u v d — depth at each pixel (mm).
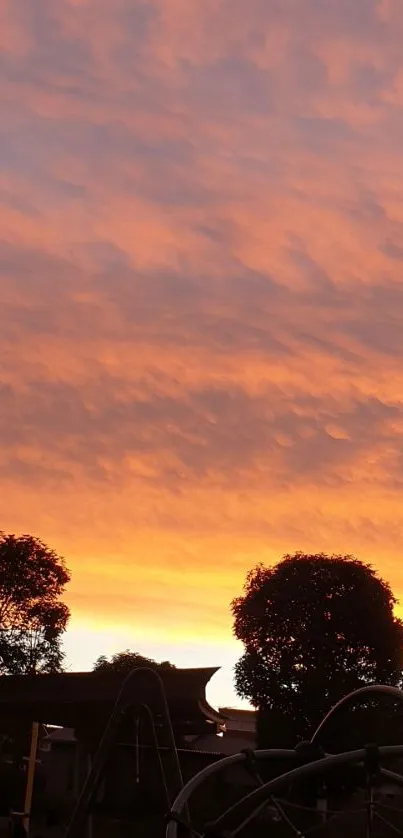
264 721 42031
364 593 43250
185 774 29703
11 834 23078
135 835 21500
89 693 27625
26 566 38000
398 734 31812
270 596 43844
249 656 43469
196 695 28578
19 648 36844
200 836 11016
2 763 28484
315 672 41875
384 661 42562
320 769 11008
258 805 10938
